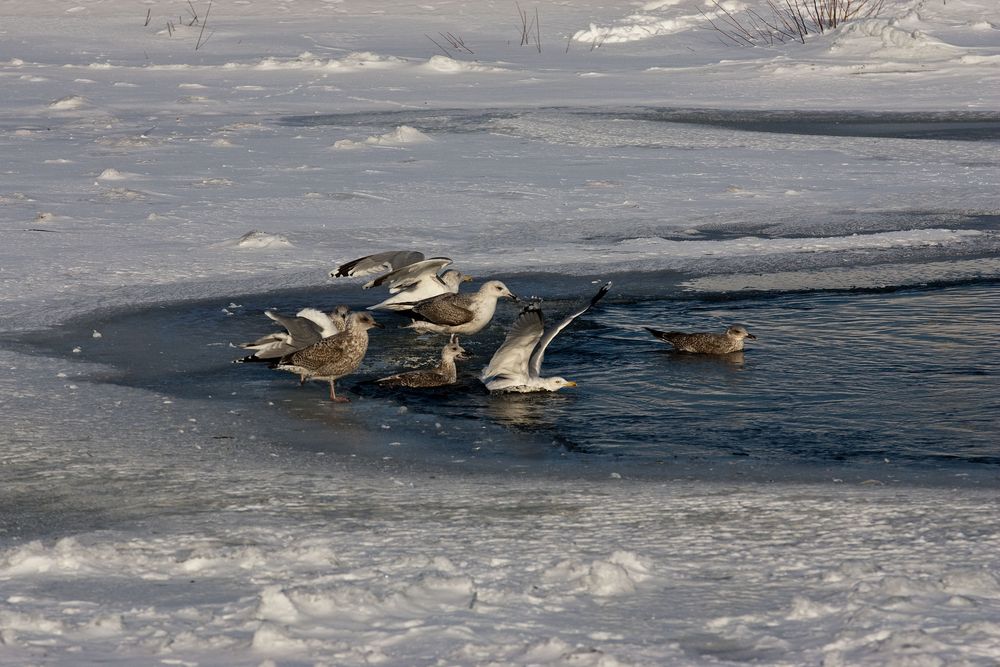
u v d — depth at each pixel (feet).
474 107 136.05
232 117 131.13
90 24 234.58
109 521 28.55
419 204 79.51
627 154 101.30
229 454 34.76
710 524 27.55
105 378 43.45
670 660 18.37
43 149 104.53
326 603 20.83
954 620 19.74
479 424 38.42
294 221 73.82
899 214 76.13
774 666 18.12
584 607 21.20
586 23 229.04
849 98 139.95
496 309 54.95
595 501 29.94
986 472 33.09
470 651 18.52
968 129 113.29
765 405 40.32
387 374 44.65
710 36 210.59
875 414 39.17
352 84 165.07
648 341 49.14
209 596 21.79
